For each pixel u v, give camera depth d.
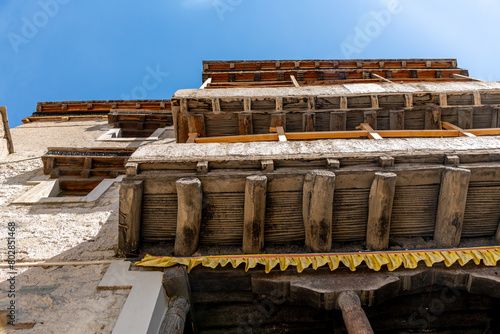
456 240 5.01
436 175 4.96
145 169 5.09
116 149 8.85
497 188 5.04
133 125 13.33
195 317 5.39
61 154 8.60
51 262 5.08
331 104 7.17
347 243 5.20
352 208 5.07
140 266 4.95
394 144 5.34
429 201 5.11
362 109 7.08
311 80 12.73
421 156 5.01
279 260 4.87
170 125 13.44
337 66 13.81
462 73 12.67
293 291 4.82
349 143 5.45
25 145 10.69
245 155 5.11
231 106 7.25
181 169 5.05
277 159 5.00
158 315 4.42
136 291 4.53
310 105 7.14
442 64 13.49
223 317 5.45
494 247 5.02
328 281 4.84
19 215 6.50
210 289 5.12
